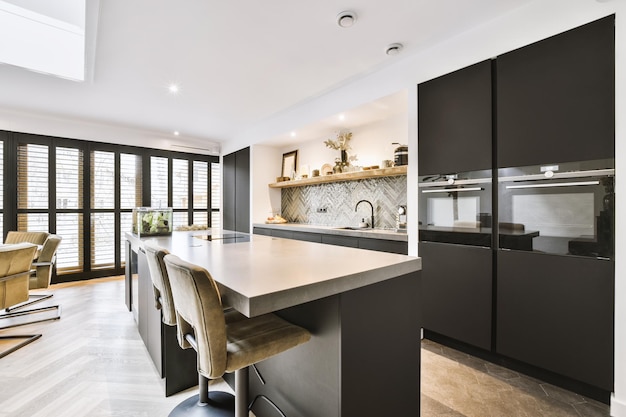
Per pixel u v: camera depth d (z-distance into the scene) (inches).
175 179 217.9
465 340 90.0
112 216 190.9
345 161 156.7
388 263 54.0
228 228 226.2
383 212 144.2
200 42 93.4
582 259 68.5
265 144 195.6
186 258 61.0
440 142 96.1
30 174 164.9
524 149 77.7
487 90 85.0
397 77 108.6
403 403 54.7
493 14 81.6
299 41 93.7
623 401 63.2
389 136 140.9
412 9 79.1
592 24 67.2
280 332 46.7
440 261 96.2
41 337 103.4
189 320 41.0
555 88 72.5
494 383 76.7
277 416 58.6
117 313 126.7
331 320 45.9
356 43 95.3
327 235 141.4
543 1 74.6
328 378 46.4
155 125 188.4
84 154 181.2
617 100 63.6
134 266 118.0
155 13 78.7
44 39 111.7
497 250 83.2
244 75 117.3
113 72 113.2
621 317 63.4
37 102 145.6
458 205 91.9
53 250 118.0
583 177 67.9
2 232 156.9
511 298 80.4
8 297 91.1
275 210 207.3
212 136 218.7
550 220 73.3
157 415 65.0
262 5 76.6
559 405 68.0
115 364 85.5
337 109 132.6
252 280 42.3
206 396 66.0
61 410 66.2
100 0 72.7
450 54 93.4
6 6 102.0
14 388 74.1
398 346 53.9
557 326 72.4
